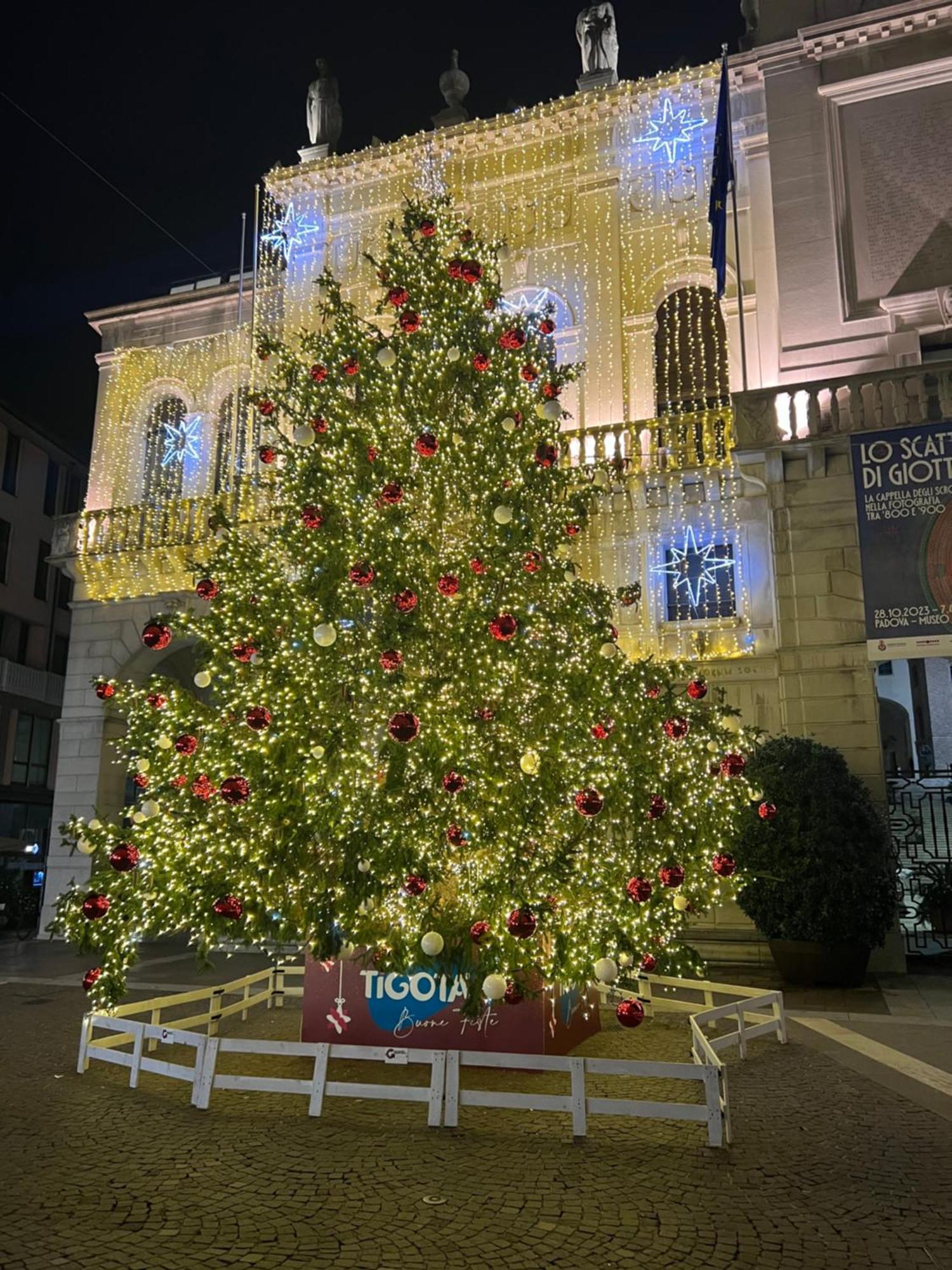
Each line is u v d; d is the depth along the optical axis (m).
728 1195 5.25
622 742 8.02
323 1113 6.80
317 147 22.12
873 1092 7.39
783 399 15.47
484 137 19.78
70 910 8.24
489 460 8.73
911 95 16.58
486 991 6.49
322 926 7.61
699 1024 9.13
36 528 30.23
